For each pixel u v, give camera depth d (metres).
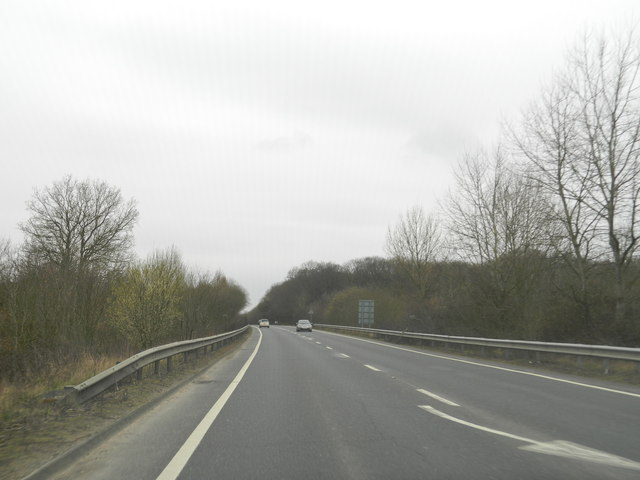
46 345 16.45
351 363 17.56
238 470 5.26
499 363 17.94
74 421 7.18
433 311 33.62
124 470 5.26
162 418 7.94
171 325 21.66
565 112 21.81
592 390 11.05
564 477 5.02
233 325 73.38
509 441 6.47
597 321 20.06
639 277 20.62
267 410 8.63
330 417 8.03
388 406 9.02
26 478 4.73
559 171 22.25
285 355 21.38
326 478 5.01
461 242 29.08
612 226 20.19
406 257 46.16
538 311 23.80
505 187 27.66
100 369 11.71
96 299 20.70
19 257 19.91
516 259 26.22
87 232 42.62
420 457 5.73
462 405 9.13
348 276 130.25
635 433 6.92
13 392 9.55
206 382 12.46
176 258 26.45
